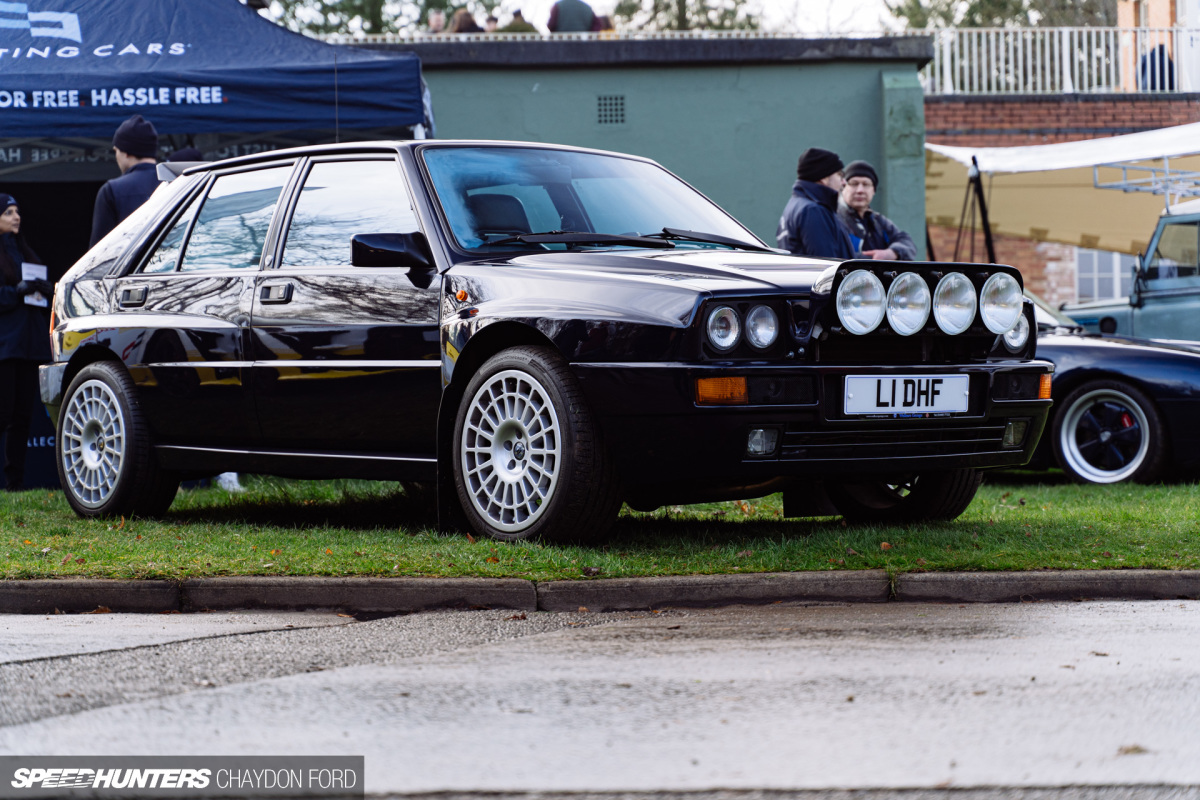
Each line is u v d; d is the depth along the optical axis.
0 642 3.59
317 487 7.13
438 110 13.55
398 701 2.89
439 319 4.82
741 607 4.04
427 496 6.41
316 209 5.40
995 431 4.80
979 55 16.64
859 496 5.55
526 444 4.62
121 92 7.64
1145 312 10.20
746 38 13.54
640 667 3.21
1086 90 16.59
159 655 3.39
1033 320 4.93
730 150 13.66
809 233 7.16
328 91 7.71
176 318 5.69
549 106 13.56
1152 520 5.37
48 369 6.29
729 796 2.27
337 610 4.08
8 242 7.79
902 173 13.34
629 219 5.36
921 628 3.67
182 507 6.54
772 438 4.30
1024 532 4.95
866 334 4.40
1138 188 10.78
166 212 6.06
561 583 4.03
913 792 2.28
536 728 2.68
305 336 5.19
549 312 4.50
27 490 7.61
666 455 4.29
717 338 4.27
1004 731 2.63
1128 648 3.38
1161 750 2.50
